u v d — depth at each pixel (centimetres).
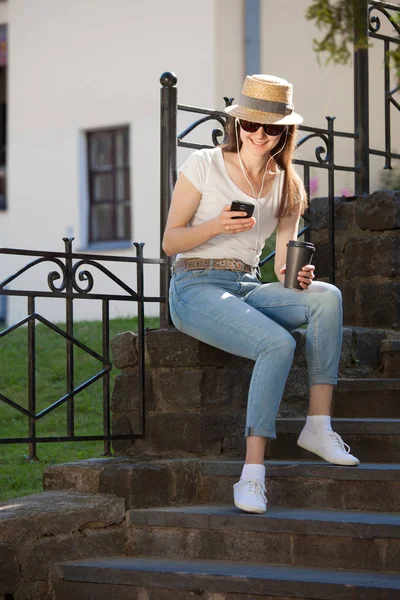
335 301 450
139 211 1396
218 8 1298
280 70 1262
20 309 1495
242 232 467
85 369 834
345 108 1209
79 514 440
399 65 639
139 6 1380
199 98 1319
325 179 1186
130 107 1402
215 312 448
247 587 391
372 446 471
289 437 487
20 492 533
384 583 372
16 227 1524
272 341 431
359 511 433
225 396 495
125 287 502
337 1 596
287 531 415
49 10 1480
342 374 539
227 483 468
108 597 420
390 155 646
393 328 580
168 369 494
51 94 1486
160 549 446
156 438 498
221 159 466
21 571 421
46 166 1495
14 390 779
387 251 584
